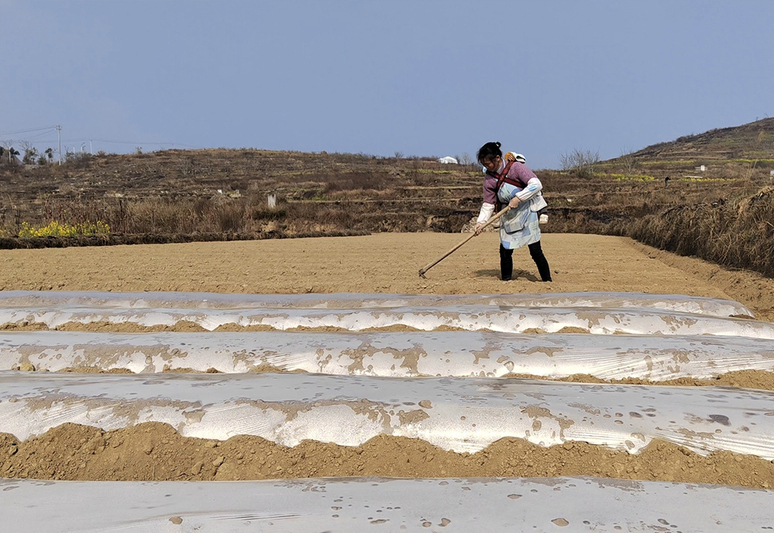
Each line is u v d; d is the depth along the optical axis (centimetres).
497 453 251
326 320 459
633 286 625
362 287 615
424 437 258
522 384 305
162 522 187
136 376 329
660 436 252
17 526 187
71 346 386
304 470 249
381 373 355
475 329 445
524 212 629
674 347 362
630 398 281
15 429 275
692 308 500
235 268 798
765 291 586
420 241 1334
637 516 191
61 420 277
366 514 193
